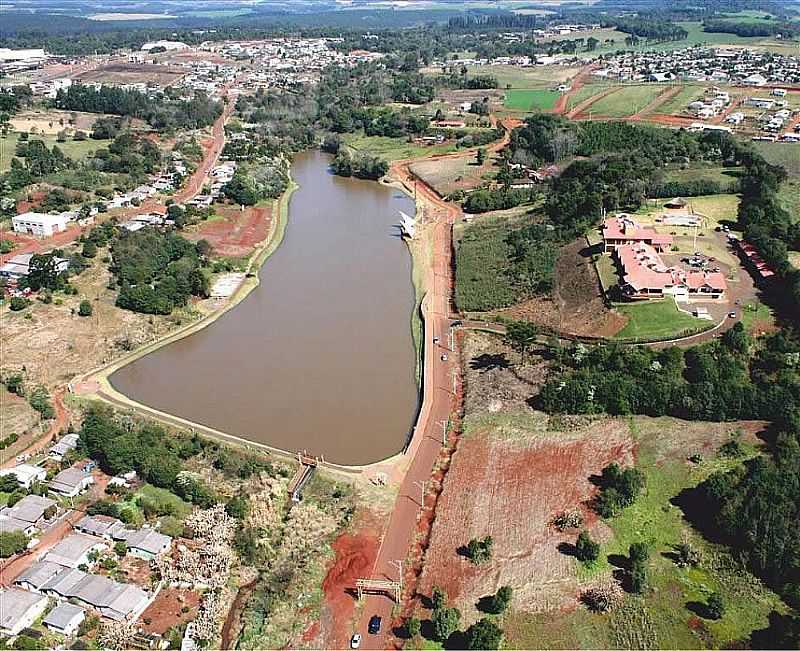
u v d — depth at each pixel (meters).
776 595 98.88
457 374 157.25
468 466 126.75
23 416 143.75
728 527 106.62
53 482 123.19
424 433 137.75
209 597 102.25
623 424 134.75
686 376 141.38
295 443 137.00
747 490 109.50
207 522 114.81
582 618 97.12
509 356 160.38
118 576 106.62
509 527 112.75
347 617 99.56
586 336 161.12
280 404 149.88
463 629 95.88
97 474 128.25
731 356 143.88
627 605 98.62
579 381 140.25
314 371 162.75
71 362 164.50
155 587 104.38
